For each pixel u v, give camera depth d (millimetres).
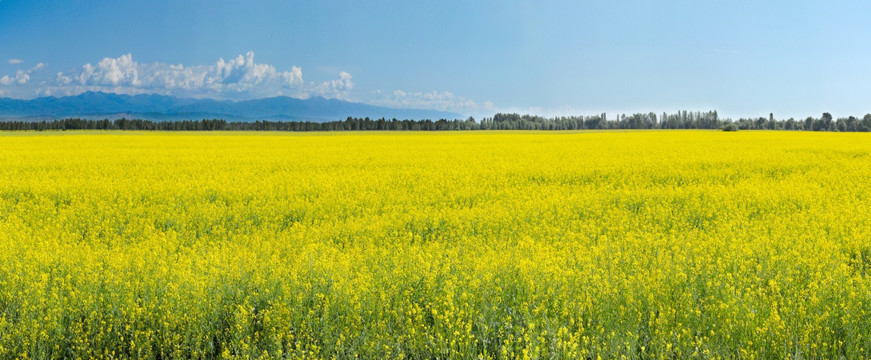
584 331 5328
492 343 5395
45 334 5355
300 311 5832
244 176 20094
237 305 5938
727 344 5137
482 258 7500
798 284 6598
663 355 4906
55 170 22500
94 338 5477
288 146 40500
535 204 13328
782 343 5027
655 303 5926
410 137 59750
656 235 9359
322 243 9258
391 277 6820
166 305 5840
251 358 5191
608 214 12234
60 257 7883
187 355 5477
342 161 26297
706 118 148375
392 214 12102
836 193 15398
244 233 11203
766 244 8438
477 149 35125
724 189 15875
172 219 12008
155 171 21938
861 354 5016
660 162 24672
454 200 14867
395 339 5445
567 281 6520
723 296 6047
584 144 40875
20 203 14102
